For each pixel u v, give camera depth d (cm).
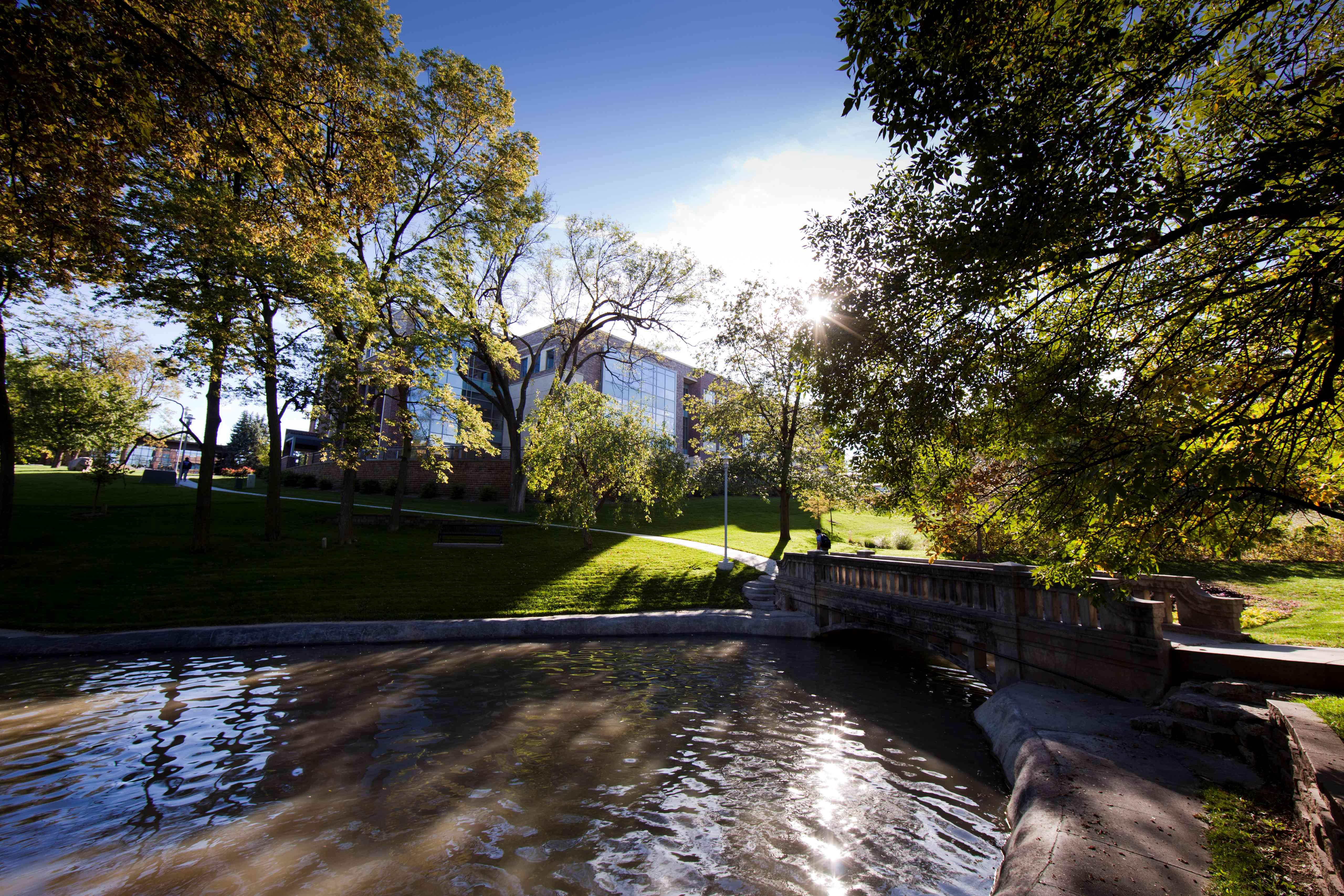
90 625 1353
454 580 1877
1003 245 446
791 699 996
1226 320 514
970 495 814
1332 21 503
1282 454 457
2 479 1739
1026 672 900
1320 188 401
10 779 643
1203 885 367
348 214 1027
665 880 462
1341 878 321
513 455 3516
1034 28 450
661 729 830
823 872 475
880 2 457
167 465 7500
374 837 525
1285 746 510
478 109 2402
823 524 3853
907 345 604
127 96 716
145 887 447
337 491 4425
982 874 473
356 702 931
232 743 751
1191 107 541
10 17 600
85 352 2331
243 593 1634
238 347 1809
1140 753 591
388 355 2109
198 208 1556
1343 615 1048
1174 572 1602
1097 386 553
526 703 940
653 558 2317
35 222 787
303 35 939
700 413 2892
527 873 470
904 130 486
